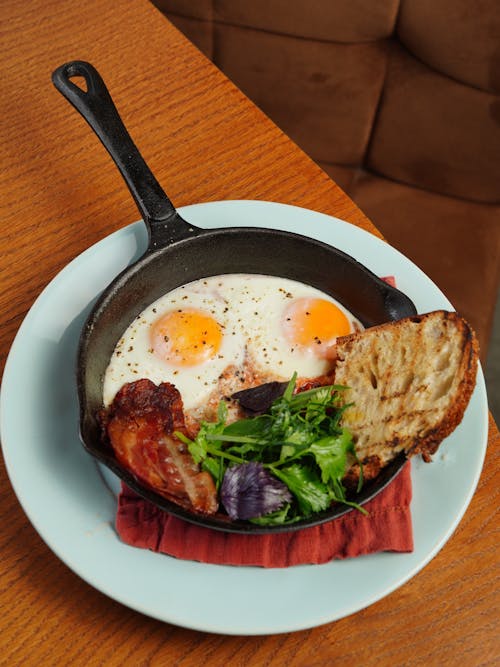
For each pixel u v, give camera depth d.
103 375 0.41
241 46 0.67
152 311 0.43
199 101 0.52
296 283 0.44
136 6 0.56
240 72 0.69
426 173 0.68
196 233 0.41
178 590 0.33
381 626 0.35
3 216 0.47
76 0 0.57
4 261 0.46
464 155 0.65
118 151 0.41
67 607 0.35
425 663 0.34
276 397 0.40
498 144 0.64
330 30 0.63
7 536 0.37
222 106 0.52
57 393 0.39
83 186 0.48
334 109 0.67
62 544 0.34
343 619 0.35
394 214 0.68
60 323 0.41
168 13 0.68
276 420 0.35
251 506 0.34
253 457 0.36
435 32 0.60
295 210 0.45
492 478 0.39
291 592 0.33
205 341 0.43
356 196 0.69
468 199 0.68
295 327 0.43
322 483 0.34
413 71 0.64
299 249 0.42
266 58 0.67
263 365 0.43
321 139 0.70
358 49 0.64
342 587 0.34
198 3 0.65
